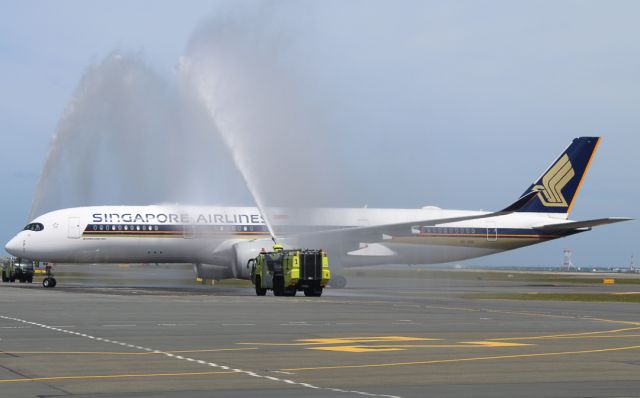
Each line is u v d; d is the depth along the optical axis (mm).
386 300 73562
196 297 76125
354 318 50188
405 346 34094
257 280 82875
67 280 135625
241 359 29422
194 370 26484
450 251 118625
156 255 105312
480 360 29453
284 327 43312
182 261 107562
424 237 116812
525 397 21703
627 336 39344
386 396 21766
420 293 91438
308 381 24359
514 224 121750
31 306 59750
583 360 29609
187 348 32938
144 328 42000
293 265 77875
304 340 36438
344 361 29000
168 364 27922
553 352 32094
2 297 73250
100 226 102812
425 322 47469
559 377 25391
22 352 31172
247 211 107938
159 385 23391
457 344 35031
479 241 119625
